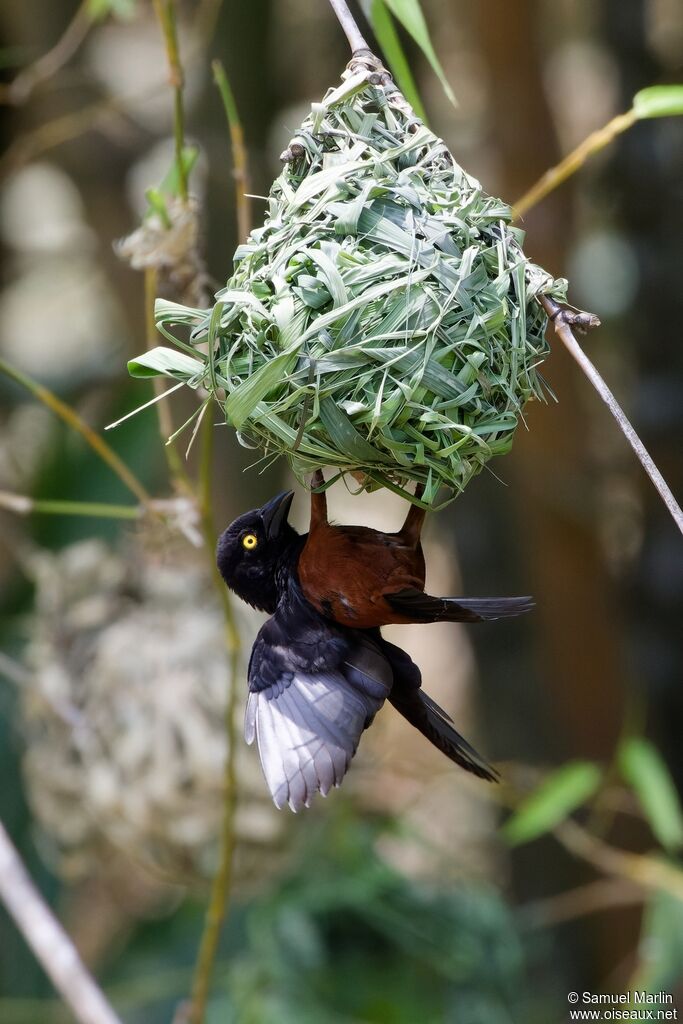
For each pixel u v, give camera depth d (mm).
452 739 5484
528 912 11219
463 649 15148
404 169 5156
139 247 7066
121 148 12531
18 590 10836
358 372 4883
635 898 9727
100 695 8781
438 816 13273
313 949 9312
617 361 11945
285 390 4973
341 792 9195
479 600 5191
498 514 11008
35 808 9242
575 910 11164
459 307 4941
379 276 4891
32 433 12289
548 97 10742
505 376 5051
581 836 9281
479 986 9523
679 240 10211
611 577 10961
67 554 9375
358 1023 9172
